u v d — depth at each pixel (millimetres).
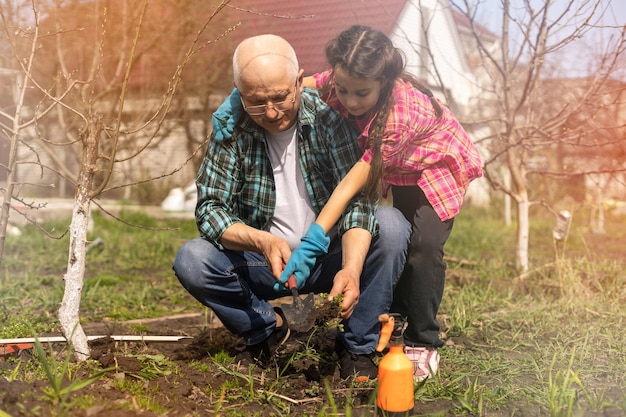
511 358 3648
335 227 3201
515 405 2943
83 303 4953
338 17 7355
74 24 8305
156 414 2504
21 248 7574
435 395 3020
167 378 3027
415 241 3256
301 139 3158
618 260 7184
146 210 12906
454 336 4102
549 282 5629
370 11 6191
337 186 3020
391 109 3072
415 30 7855
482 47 5891
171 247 7910
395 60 2961
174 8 10625
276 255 2881
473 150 3488
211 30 11602
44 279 5691
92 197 3168
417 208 3357
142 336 3676
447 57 10289
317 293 3389
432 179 3322
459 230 10141
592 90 5324
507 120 5871
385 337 2648
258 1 8984
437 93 9945
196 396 2895
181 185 15500
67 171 9469
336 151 3146
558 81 6438
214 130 3186
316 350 3486
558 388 3033
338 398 2928
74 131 9875
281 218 3264
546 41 5508
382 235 3049
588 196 12555
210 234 3111
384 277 3078
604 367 3436
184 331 4234
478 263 6668
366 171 3010
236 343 3643
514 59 6199
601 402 2865
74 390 2695
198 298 3207
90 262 7062
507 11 5480
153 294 5453
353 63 2873
